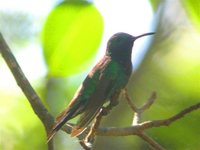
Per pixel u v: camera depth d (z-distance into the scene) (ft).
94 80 31.76
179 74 39.06
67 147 45.68
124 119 38.22
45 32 25.54
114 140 37.14
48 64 25.81
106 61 33.12
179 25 37.70
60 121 29.45
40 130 43.80
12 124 43.91
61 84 40.50
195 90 38.29
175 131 35.47
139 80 39.86
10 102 44.29
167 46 39.58
